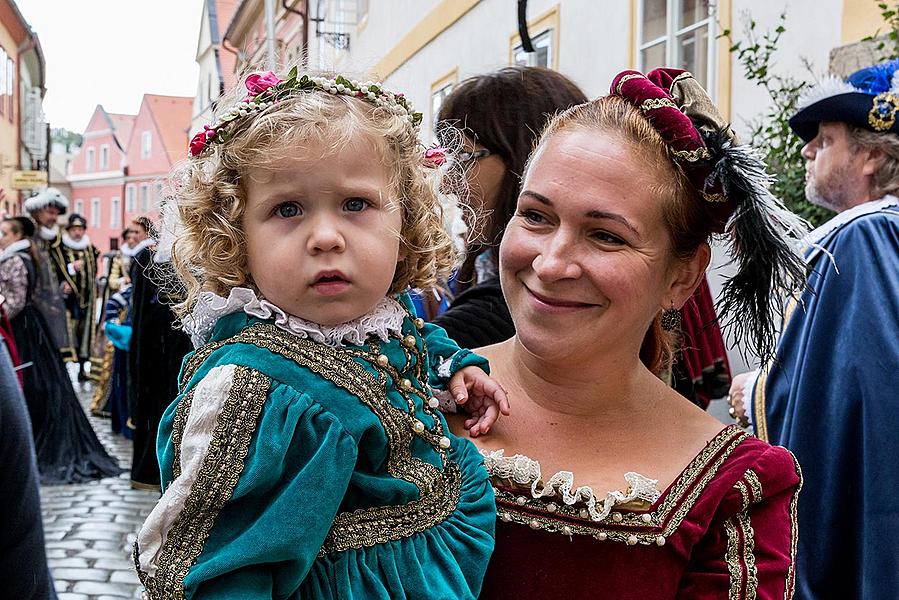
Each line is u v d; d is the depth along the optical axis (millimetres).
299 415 1193
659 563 1299
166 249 1408
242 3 12562
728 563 1312
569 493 1339
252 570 1130
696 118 1399
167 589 1126
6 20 25266
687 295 1481
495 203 2078
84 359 11273
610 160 1337
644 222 1346
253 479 1146
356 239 1263
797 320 2562
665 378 1995
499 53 7586
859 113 2768
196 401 1196
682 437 1422
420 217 1416
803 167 3820
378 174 1298
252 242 1271
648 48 5746
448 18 8688
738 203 1418
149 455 5770
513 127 2045
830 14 4320
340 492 1183
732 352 3320
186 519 1162
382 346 1336
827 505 2412
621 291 1341
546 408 1462
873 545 2293
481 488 1346
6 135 26297
